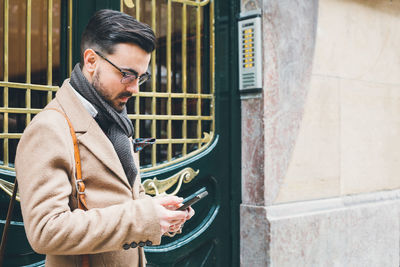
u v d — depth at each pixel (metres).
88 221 1.11
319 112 3.12
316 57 3.11
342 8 3.31
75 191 1.20
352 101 3.37
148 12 2.56
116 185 1.26
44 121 1.17
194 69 2.78
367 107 3.50
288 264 2.80
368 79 3.51
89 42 1.28
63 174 1.15
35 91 2.18
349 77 3.35
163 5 2.63
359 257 3.27
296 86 2.95
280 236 2.75
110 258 1.26
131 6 2.47
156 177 2.54
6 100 2.09
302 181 2.99
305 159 3.01
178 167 2.62
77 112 1.25
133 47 1.24
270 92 2.78
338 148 3.25
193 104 2.75
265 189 2.74
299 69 2.97
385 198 3.59
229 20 2.87
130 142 1.43
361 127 3.44
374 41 3.56
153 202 1.19
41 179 1.11
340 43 3.28
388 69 3.69
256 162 2.77
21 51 2.16
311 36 3.06
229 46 2.86
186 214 1.24
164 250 2.55
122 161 1.33
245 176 2.82
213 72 2.81
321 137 3.13
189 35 2.76
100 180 1.24
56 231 1.07
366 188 3.48
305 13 3.02
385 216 3.49
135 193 1.37
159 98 2.62
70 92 1.27
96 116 1.29
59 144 1.15
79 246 1.09
